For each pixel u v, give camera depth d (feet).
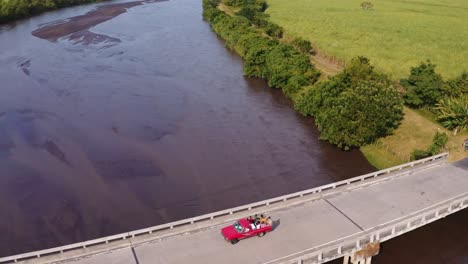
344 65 285.84
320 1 560.20
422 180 146.51
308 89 250.78
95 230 144.15
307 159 193.98
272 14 466.70
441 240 141.08
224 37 381.40
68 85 274.16
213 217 125.49
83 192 164.86
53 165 183.11
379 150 195.93
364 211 128.16
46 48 355.56
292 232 118.42
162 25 442.50
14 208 155.53
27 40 380.17
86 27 427.74
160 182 172.35
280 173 181.88
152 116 232.94
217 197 163.53
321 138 208.23
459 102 197.67
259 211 127.44
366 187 142.31
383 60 295.69
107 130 215.31
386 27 398.21
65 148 196.95
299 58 275.18
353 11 486.38
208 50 360.07
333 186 137.08
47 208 155.43
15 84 274.36
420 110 222.07
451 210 132.57
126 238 114.32
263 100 262.67
